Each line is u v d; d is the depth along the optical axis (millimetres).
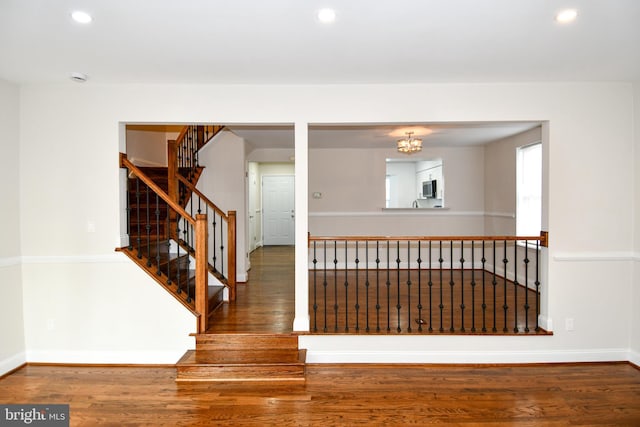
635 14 2150
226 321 3717
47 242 3355
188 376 3066
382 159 6688
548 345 3369
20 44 2514
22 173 3334
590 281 3355
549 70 3035
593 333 3373
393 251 6727
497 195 6141
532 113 3340
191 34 2396
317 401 2758
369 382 3045
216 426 2449
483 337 3359
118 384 3012
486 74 3129
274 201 10008
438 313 4047
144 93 3342
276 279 5816
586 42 2525
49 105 3320
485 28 2330
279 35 2418
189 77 3172
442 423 2488
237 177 5562
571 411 2619
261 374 3078
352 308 4270
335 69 3008
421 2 2033
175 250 4512
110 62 2836
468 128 4934
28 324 3371
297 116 3383
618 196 3340
